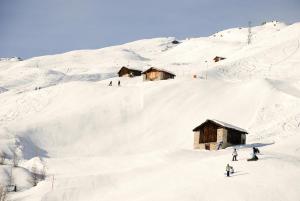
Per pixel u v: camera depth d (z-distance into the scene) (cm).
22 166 8000
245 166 5534
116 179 6394
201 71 16138
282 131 9012
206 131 8500
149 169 6581
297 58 16475
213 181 5197
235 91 12031
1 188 6031
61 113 11488
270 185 4778
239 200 4522
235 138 8375
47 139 10225
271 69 15875
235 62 17238
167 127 10594
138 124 10856
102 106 11600
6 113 12762
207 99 11656
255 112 10650
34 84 18225
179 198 4822
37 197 5994
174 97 11850
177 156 7281
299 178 4919
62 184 6388
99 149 9906
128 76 16400
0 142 9400
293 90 11912
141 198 5181
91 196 5916
